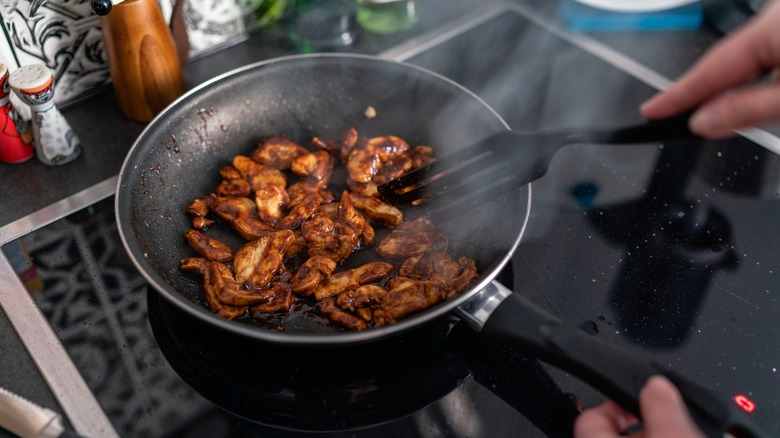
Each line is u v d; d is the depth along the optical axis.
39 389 0.51
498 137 0.58
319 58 0.67
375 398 0.51
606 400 0.51
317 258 0.58
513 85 0.72
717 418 0.44
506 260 0.51
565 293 0.56
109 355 0.53
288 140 0.67
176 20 0.67
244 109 0.66
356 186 0.64
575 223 0.61
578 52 0.76
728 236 0.60
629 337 0.54
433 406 0.51
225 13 0.75
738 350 0.53
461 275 0.55
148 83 0.66
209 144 0.65
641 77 0.73
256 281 0.56
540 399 0.51
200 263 0.57
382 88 0.68
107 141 0.67
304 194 0.63
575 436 0.47
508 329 0.48
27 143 0.65
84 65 0.69
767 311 0.55
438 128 0.67
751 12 0.76
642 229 0.60
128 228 0.54
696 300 0.56
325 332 0.54
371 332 0.48
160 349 0.53
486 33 0.78
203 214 0.61
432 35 0.78
